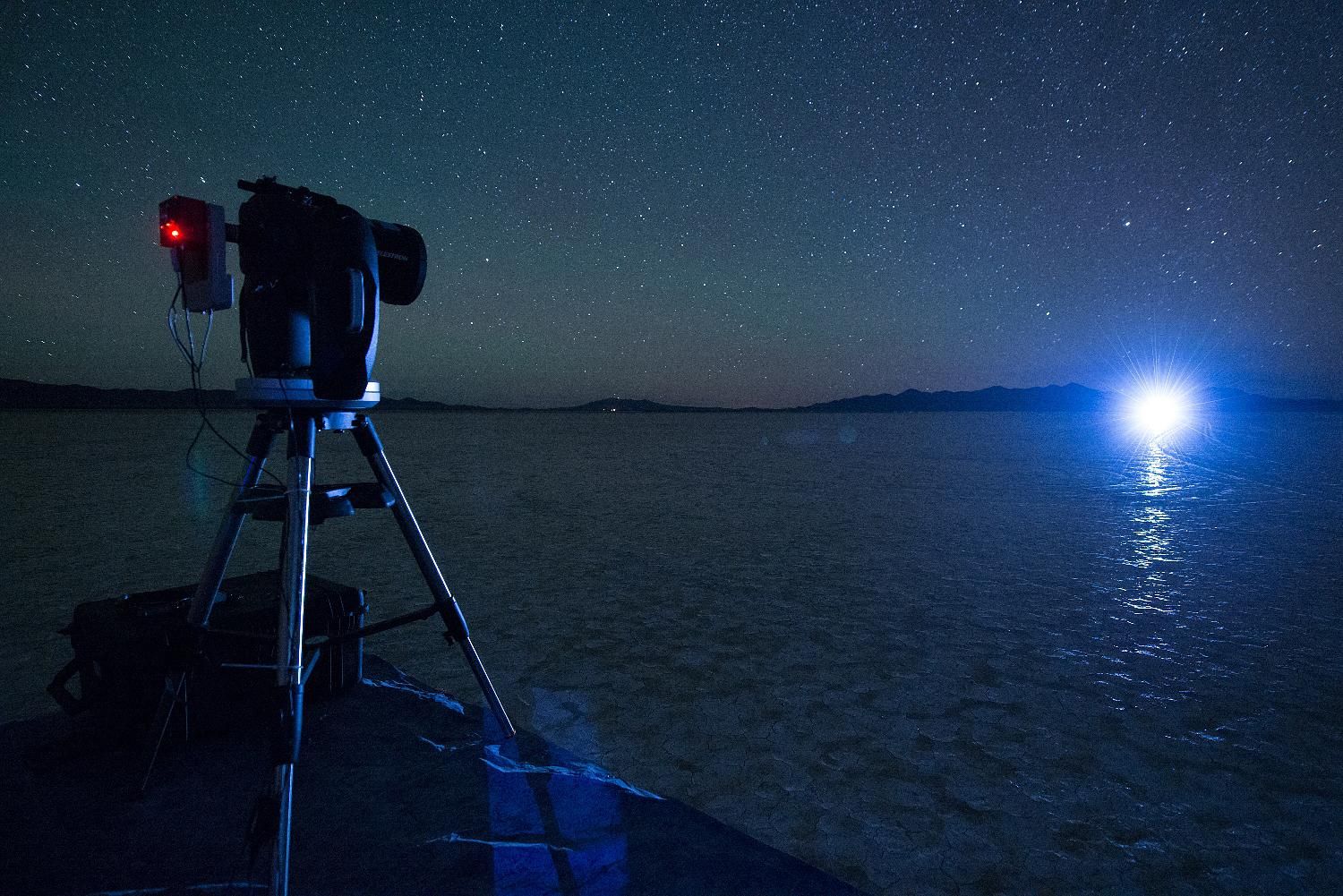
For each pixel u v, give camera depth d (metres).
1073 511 11.45
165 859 1.93
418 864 1.94
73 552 7.57
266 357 2.10
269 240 2.04
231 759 2.49
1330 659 4.36
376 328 1.86
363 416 2.23
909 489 15.02
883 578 6.65
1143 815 2.58
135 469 19.00
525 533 9.24
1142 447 33.25
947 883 2.15
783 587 6.27
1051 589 6.22
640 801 2.34
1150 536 9.09
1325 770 2.94
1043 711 3.54
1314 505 12.11
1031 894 2.11
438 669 4.06
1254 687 3.88
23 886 1.81
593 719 3.38
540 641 4.64
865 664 4.23
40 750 2.50
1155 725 3.37
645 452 30.38
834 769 2.91
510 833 2.10
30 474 17.28
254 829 1.63
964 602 5.75
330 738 2.69
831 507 12.11
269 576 3.23
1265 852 2.35
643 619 5.22
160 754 2.52
